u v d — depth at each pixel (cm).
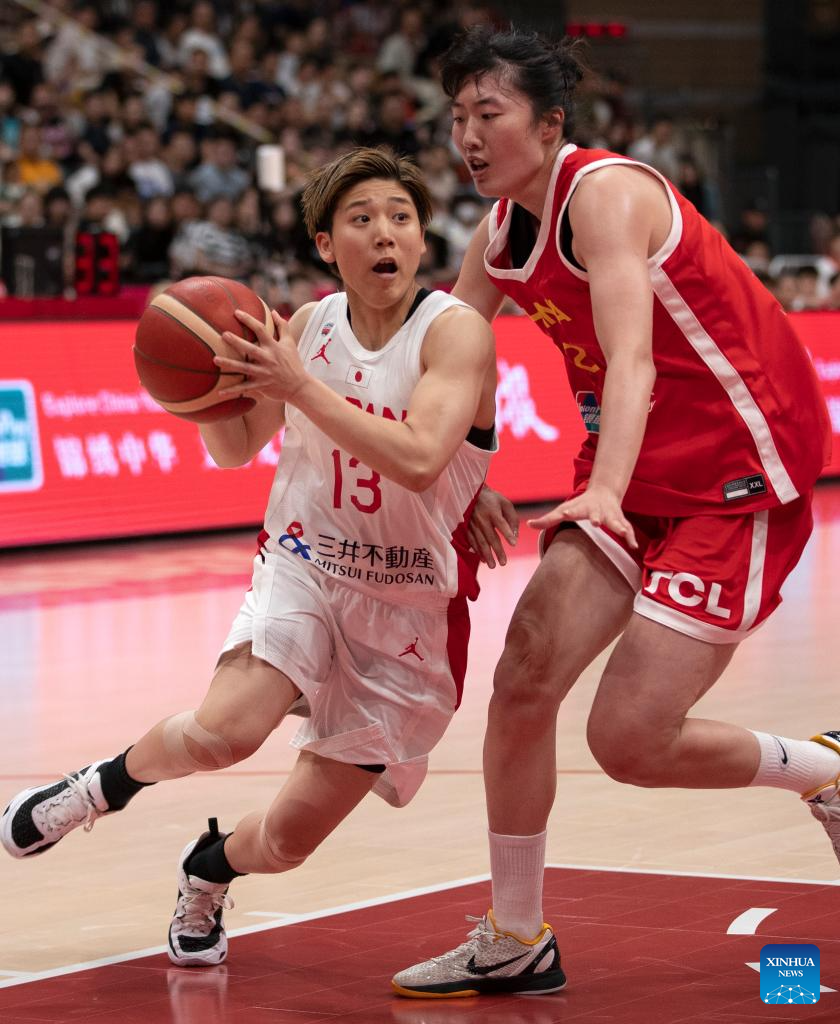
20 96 2033
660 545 459
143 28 2184
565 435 1706
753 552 454
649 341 424
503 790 450
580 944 487
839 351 1922
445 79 455
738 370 450
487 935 450
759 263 2002
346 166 451
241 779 717
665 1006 431
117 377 1471
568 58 451
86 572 1335
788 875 557
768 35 2730
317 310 480
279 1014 432
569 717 827
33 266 1502
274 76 2227
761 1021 418
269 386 418
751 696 857
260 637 453
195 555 1423
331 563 465
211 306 419
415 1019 427
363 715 464
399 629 468
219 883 475
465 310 455
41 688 902
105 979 463
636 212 433
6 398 1386
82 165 1917
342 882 563
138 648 1021
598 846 601
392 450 425
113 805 470
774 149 2739
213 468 1535
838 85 2741
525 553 1447
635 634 448
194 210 1716
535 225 467
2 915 530
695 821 636
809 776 475
